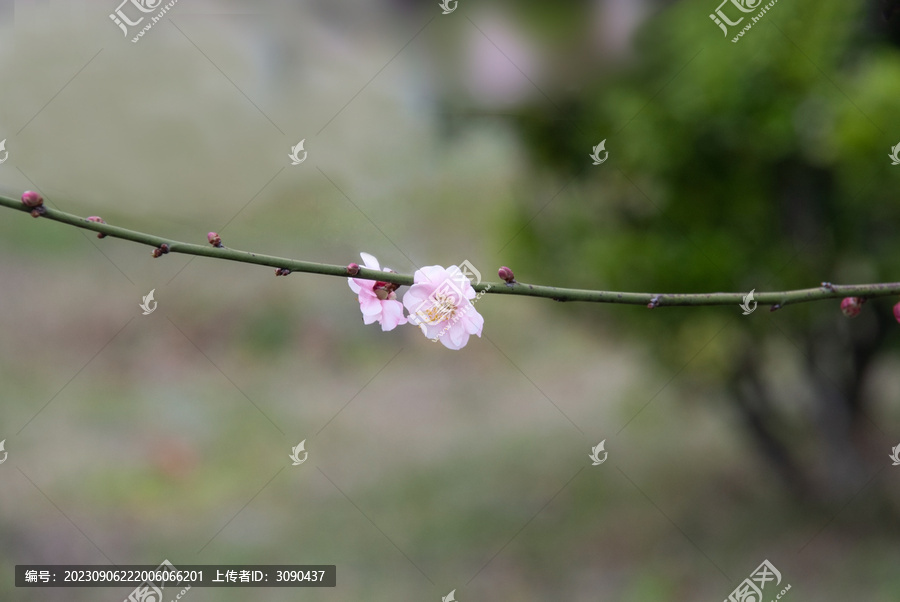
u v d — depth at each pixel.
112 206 2.64
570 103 4.16
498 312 8.95
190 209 2.81
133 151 2.67
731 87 4.06
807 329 4.84
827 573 4.40
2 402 6.86
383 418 7.20
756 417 5.25
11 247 9.18
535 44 3.65
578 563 4.80
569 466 6.19
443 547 5.04
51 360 7.67
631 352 6.03
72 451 6.17
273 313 8.70
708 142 4.32
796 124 4.11
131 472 5.89
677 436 6.66
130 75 2.72
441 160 5.78
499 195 6.04
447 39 3.54
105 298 8.61
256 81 3.08
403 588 4.59
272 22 3.16
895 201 4.19
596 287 4.94
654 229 4.73
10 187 2.52
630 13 3.78
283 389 7.71
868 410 5.75
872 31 4.00
